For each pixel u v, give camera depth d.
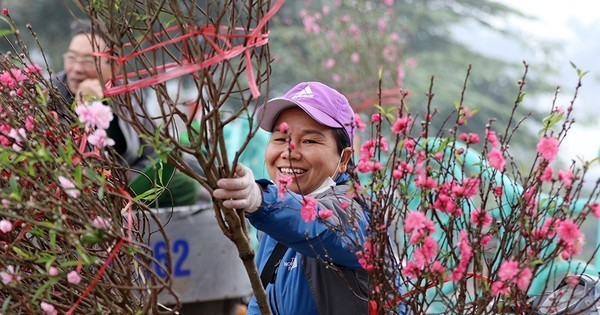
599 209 3.06
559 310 3.55
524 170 3.38
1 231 3.18
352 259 3.38
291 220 3.16
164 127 2.95
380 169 3.15
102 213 3.02
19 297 3.10
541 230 3.11
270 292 3.79
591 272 5.45
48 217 3.08
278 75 18.92
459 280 3.09
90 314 3.12
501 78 28.30
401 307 3.41
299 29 17.03
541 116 27.17
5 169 3.20
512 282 2.98
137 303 3.20
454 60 26.75
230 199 2.95
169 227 5.72
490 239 3.23
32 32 3.42
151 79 2.91
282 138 3.65
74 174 2.94
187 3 3.13
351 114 3.70
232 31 2.96
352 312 3.48
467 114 3.23
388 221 3.18
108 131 5.09
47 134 3.17
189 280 5.83
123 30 2.99
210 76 2.92
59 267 3.07
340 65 9.82
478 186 3.21
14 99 3.21
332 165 3.63
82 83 4.91
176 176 5.84
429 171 3.17
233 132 7.89
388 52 9.84
